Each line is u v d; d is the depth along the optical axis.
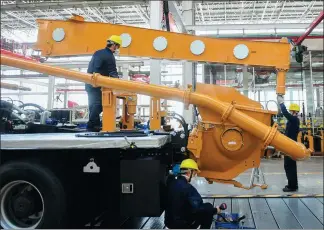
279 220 4.29
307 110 14.77
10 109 4.67
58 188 3.29
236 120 3.55
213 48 4.24
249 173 8.62
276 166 10.27
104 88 3.86
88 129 4.56
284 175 8.34
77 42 4.48
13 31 15.62
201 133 3.74
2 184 3.34
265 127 3.49
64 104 19.11
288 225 4.08
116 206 3.73
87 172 3.47
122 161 3.25
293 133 6.23
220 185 6.86
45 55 4.52
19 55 12.69
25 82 19.64
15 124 4.66
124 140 3.17
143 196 3.18
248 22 14.00
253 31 13.48
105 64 4.23
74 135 3.73
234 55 4.17
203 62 4.30
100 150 3.50
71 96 22.92
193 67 8.93
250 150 3.72
